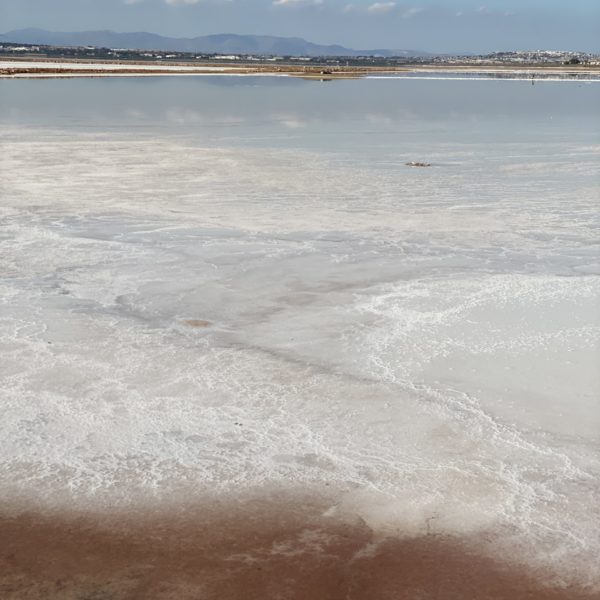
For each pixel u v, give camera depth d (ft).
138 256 43.45
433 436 23.91
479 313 34.55
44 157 82.23
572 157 85.51
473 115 148.97
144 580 17.30
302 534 18.99
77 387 26.84
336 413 25.31
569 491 20.97
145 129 116.16
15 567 17.72
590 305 35.63
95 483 21.11
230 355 29.89
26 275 39.70
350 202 59.21
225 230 49.52
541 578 17.51
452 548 18.51
